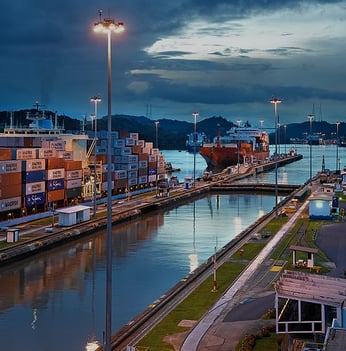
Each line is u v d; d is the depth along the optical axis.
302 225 98.81
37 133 159.00
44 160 115.69
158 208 141.88
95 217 115.69
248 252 76.19
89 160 149.75
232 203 158.50
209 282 60.53
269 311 47.81
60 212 104.06
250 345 40.16
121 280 72.25
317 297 41.25
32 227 101.75
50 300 63.66
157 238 103.12
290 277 47.06
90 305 61.59
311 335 41.66
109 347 40.06
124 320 56.34
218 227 116.12
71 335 52.16
